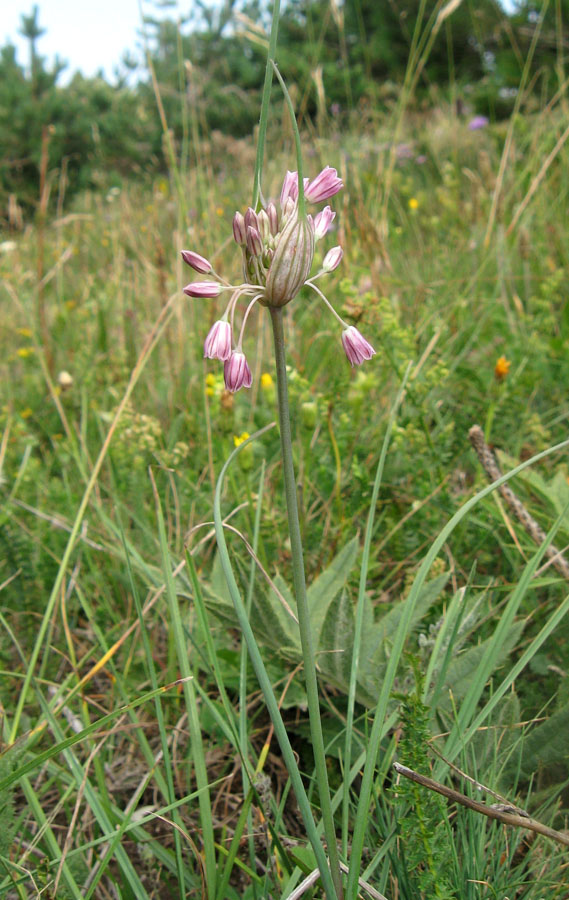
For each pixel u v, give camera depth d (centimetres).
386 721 33
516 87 201
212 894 30
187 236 86
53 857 34
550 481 52
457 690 36
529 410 67
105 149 263
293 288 23
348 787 29
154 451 61
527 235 90
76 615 53
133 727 40
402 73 257
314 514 57
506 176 107
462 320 77
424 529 54
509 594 46
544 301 72
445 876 27
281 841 32
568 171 109
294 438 65
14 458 74
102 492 66
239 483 60
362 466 55
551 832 26
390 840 29
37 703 47
